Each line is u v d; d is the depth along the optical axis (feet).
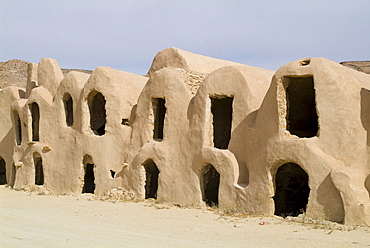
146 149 60.85
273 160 47.16
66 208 55.52
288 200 58.85
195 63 71.67
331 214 42.55
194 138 55.93
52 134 74.79
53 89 78.48
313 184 43.83
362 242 34.35
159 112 67.67
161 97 60.75
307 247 32.86
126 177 63.41
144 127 62.39
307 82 53.06
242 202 49.96
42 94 77.46
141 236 36.70
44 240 34.60
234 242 34.63
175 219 46.73
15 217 47.42
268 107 48.93
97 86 67.67
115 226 42.16
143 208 54.65
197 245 33.01
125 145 64.75
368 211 40.34
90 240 34.58
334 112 44.37
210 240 35.40
